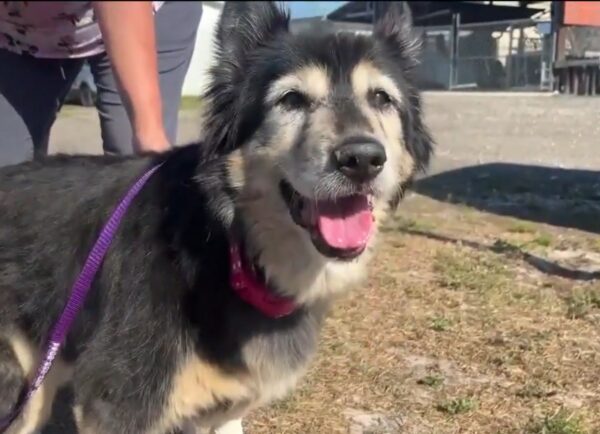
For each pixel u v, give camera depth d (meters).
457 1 5.57
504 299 0.95
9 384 0.58
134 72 0.63
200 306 0.51
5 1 0.65
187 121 3.01
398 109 0.58
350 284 0.57
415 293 0.99
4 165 0.66
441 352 0.82
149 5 0.64
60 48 0.70
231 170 0.53
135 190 0.55
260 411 0.69
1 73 0.70
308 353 0.57
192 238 0.52
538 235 1.25
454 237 1.26
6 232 0.57
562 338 0.84
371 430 0.66
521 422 0.67
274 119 0.54
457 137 2.19
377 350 0.82
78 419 0.52
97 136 2.57
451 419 0.68
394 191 0.58
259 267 0.52
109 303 0.53
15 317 0.57
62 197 0.57
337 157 0.50
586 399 0.71
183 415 0.53
